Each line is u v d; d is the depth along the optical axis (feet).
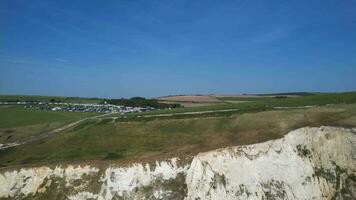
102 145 204.85
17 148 215.10
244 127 191.11
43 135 250.16
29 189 146.61
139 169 147.33
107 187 144.56
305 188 147.33
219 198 140.56
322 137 160.25
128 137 209.36
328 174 152.05
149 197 141.79
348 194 146.92
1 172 149.89
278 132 170.50
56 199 143.23
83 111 403.75
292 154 154.61
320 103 240.73
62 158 176.65
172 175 146.41
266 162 149.89
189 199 140.67
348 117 180.34
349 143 158.40
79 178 147.64
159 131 209.56
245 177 145.28
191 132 200.44
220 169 146.10
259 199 141.59
